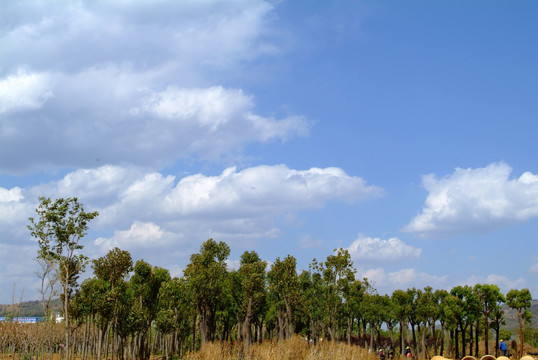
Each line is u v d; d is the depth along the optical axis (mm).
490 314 55812
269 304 59031
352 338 76750
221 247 52688
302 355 36156
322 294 54750
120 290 45344
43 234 37750
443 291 63281
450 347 57469
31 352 47312
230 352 38469
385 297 66000
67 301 39094
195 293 48938
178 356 56969
